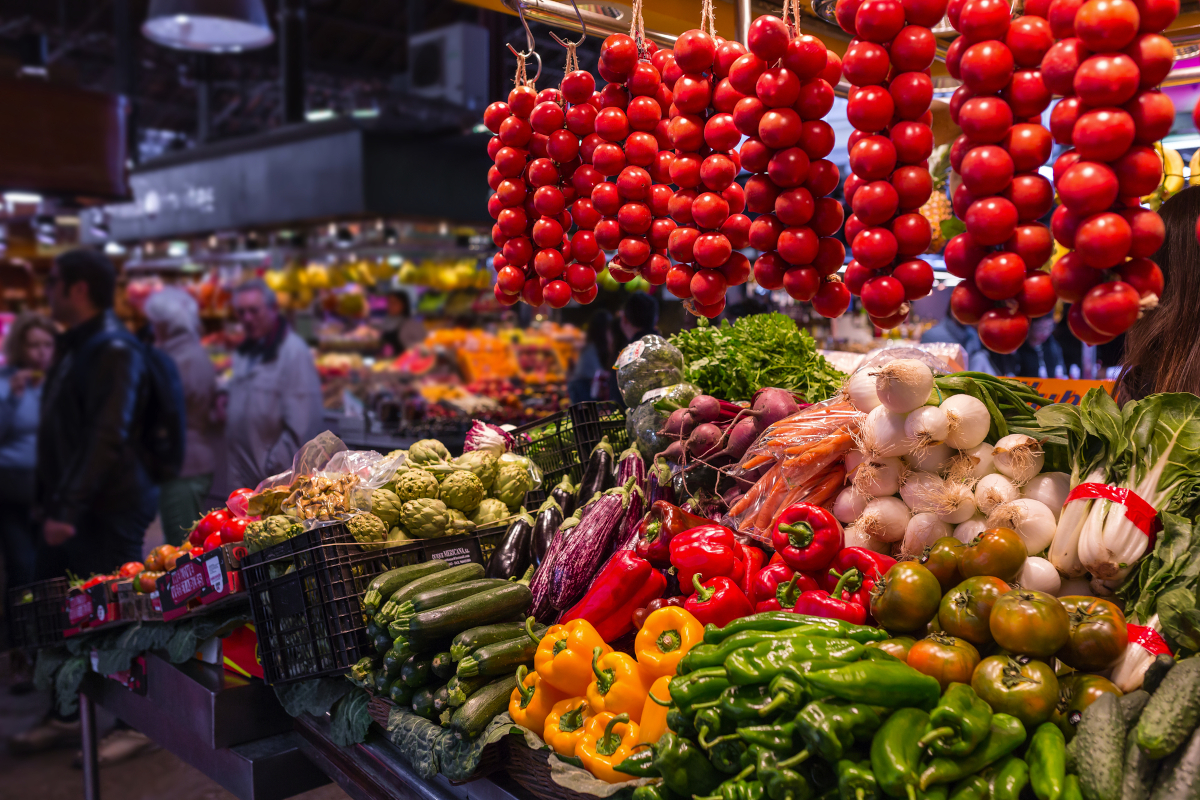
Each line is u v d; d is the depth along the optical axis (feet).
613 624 5.96
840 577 5.24
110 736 14.80
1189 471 4.82
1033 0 3.99
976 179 3.94
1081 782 3.81
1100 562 4.73
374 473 7.90
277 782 7.59
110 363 15.21
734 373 8.11
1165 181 8.35
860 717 3.92
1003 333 4.00
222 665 8.59
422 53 29.07
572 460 9.48
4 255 30.68
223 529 8.41
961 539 5.22
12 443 17.22
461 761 5.64
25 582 17.28
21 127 22.09
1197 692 3.82
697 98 5.41
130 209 31.45
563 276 6.51
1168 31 6.86
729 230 5.32
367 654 7.02
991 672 4.14
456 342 30.50
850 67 4.33
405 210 25.05
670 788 4.51
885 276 4.44
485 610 6.42
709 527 5.83
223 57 45.14
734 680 4.20
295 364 18.16
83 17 42.16
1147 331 6.03
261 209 27.22
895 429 5.28
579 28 7.30
